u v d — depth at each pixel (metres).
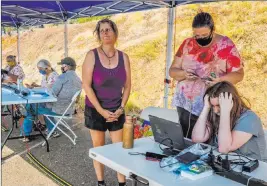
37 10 5.66
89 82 2.51
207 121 2.14
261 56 5.63
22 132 4.62
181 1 4.15
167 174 1.61
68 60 4.38
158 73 7.10
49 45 10.88
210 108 2.12
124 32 8.48
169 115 3.65
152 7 4.66
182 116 2.77
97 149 2.02
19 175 3.40
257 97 5.46
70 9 5.54
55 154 4.02
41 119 4.97
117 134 2.63
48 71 5.22
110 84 2.52
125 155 1.90
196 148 1.84
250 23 5.98
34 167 3.62
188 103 2.73
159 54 7.32
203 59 2.68
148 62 7.43
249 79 5.65
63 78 4.25
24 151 4.12
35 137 4.67
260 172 1.66
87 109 2.60
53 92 4.25
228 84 2.00
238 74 2.60
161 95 6.75
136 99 6.96
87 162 3.77
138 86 7.29
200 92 2.65
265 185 1.45
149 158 1.84
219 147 1.91
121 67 2.55
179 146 1.91
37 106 4.22
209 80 2.59
